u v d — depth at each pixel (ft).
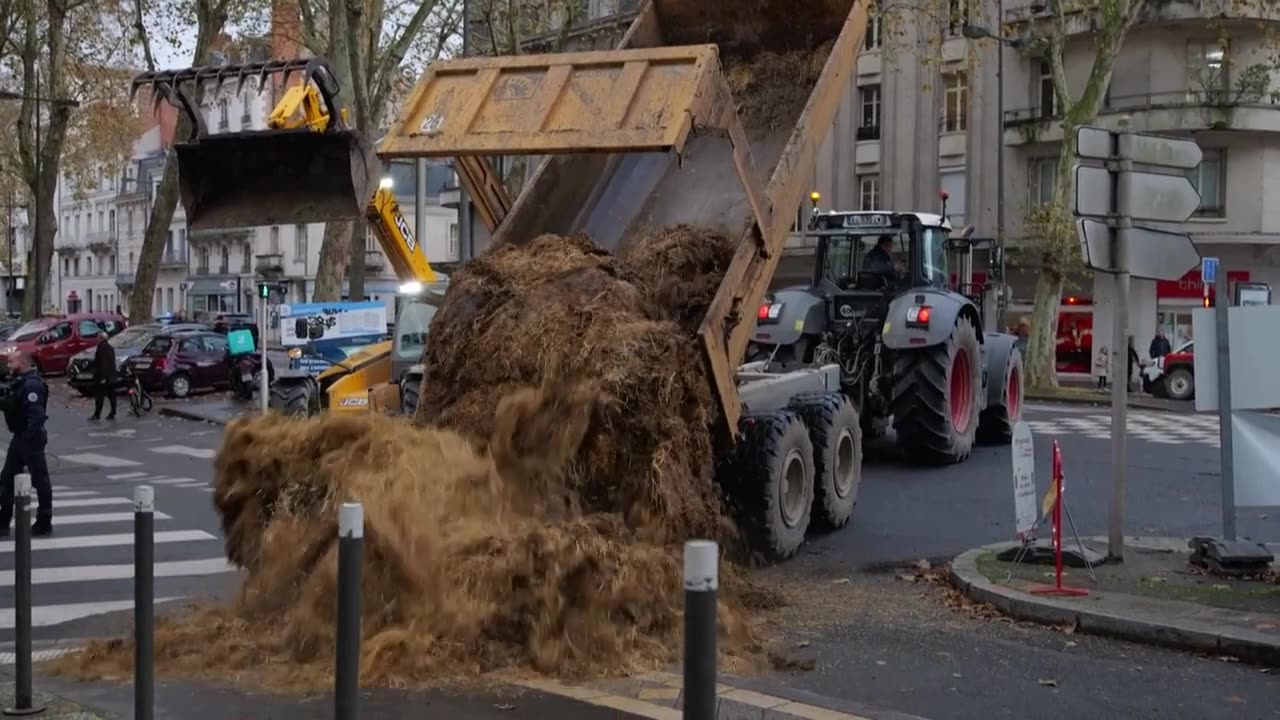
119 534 40.11
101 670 23.12
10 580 33.12
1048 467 49.83
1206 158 118.83
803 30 37.24
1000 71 118.21
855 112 137.69
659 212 33.17
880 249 50.83
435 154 28.91
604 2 132.87
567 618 22.82
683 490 25.80
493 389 26.55
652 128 26.61
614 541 23.95
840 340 50.49
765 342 48.91
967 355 50.80
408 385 40.91
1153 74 118.93
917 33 128.98
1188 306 121.29
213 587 31.81
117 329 133.18
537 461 25.32
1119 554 30.55
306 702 20.81
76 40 146.92
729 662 23.36
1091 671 23.16
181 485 52.11
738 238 31.42
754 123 36.17
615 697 20.85
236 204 35.91
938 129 132.16
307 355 74.69
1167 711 20.85
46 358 127.85
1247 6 106.83
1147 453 54.65
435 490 23.65
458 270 29.04
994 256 58.13
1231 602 26.58
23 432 40.57
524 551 22.95
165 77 36.01
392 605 22.81
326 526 23.82
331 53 88.89
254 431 26.18
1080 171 29.27
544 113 28.17
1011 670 23.27
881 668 23.40
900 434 48.98
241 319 140.36
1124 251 29.84
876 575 31.53
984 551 32.24
